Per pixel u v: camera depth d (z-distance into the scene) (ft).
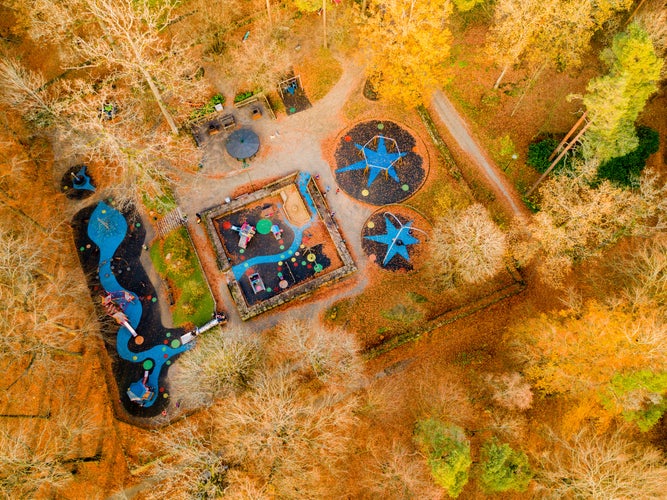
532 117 168.76
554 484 116.88
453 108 171.01
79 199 155.94
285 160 162.20
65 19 143.74
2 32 172.35
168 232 150.82
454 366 140.36
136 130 153.48
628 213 127.03
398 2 137.59
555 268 132.16
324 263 148.87
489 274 125.90
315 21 182.50
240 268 148.15
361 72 175.42
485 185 160.25
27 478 103.45
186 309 140.97
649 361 108.06
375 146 163.84
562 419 135.13
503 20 154.51
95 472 125.39
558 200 128.47
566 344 115.96
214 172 159.94
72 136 160.04
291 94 171.42
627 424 130.52
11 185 154.40
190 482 106.32
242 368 116.06
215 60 176.04
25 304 118.11
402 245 151.02
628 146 129.29
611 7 141.08
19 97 146.00
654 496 107.24
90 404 131.95
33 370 133.28
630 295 123.75
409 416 134.00
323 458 115.03
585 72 174.19
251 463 106.52
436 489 116.26
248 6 184.03
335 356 123.75
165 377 135.74
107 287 145.28
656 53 139.03
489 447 117.80
